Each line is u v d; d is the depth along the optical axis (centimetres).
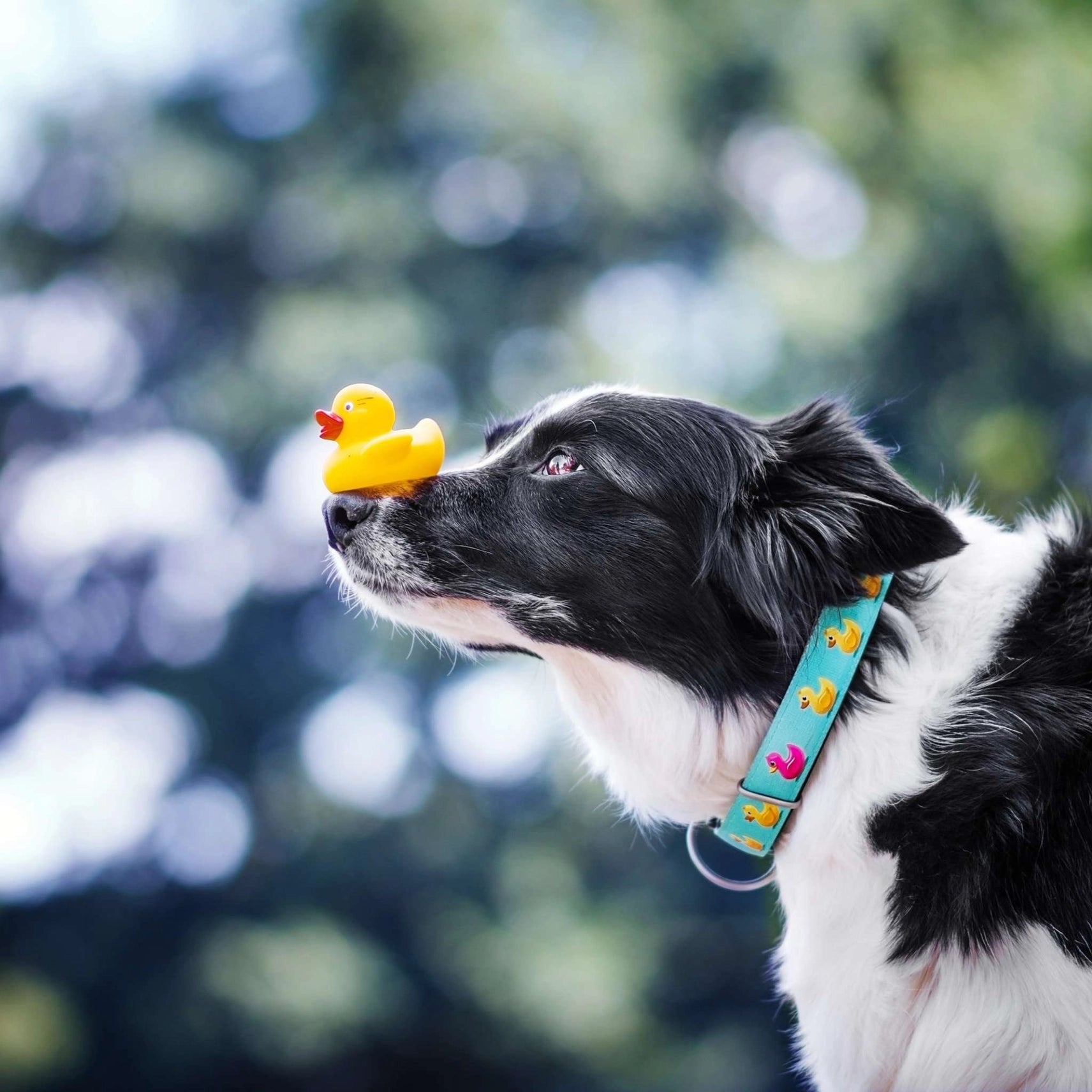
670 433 328
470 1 1836
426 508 337
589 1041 1625
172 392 2022
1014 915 271
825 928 290
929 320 1343
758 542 307
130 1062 1730
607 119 1744
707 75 1642
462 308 1816
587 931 1675
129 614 2092
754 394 1438
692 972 1773
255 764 1956
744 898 1786
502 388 1767
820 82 1409
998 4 1227
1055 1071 265
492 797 1833
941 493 371
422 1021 1712
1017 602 298
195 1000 1673
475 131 1852
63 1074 1695
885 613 298
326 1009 1623
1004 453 877
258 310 1941
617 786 343
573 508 329
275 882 1848
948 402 1270
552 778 1611
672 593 319
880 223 1360
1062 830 273
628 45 1731
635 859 1802
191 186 1898
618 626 323
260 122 1972
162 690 1980
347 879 1819
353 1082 1738
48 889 1861
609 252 1848
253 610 1988
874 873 285
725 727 313
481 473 340
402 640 1792
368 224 1827
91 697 2125
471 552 333
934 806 281
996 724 282
